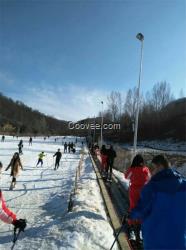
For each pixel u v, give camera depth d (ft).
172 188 10.88
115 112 321.52
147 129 271.08
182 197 10.94
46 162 90.07
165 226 10.78
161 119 271.49
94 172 61.41
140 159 23.44
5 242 22.88
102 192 39.17
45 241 21.86
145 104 295.07
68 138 347.36
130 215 11.69
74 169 73.51
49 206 35.12
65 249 19.88
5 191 43.45
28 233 24.73
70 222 25.31
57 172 67.41
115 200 36.27
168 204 10.84
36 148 152.87
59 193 41.70
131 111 299.58
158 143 234.17
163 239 10.75
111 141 282.36
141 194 11.41
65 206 33.68
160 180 11.23
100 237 21.97
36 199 38.86
